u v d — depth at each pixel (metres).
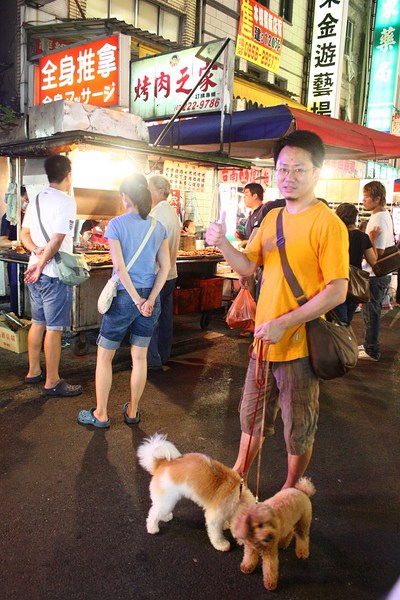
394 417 4.21
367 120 15.28
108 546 2.45
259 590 2.22
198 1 10.11
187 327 6.88
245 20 10.98
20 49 7.64
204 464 2.42
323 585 2.26
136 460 3.26
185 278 6.78
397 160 17.03
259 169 9.80
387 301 9.06
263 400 2.56
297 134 2.27
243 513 2.03
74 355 5.31
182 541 2.51
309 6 13.50
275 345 2.40
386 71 14.77
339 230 2.23
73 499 2.81
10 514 2.65
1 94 8.13
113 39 6.04
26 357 5.16
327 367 2.34
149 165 6.29
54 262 3.94
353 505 2.89
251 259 2.50
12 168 5.90
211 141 7.00
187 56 6.81
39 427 3.63
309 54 13.70
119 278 3.38
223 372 5.12
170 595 2.16
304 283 2.31
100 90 6.34
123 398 4.27
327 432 3.85
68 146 4.98
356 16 15.86
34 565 2.29
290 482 2.59
